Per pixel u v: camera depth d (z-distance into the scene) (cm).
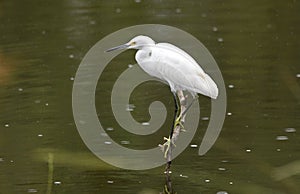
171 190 906
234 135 1079
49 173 965
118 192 903
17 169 979
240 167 972
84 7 1850
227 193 890
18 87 1320
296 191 893
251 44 1542
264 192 890
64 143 1068
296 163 971
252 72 1368
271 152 1012
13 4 1883
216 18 1738
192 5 1853
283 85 1291
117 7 1844
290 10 1789
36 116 1180
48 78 1364
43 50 1534
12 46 1564
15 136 1095
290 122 1120
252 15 1755
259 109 1181
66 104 1234
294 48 1502
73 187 920
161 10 1808
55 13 1803
